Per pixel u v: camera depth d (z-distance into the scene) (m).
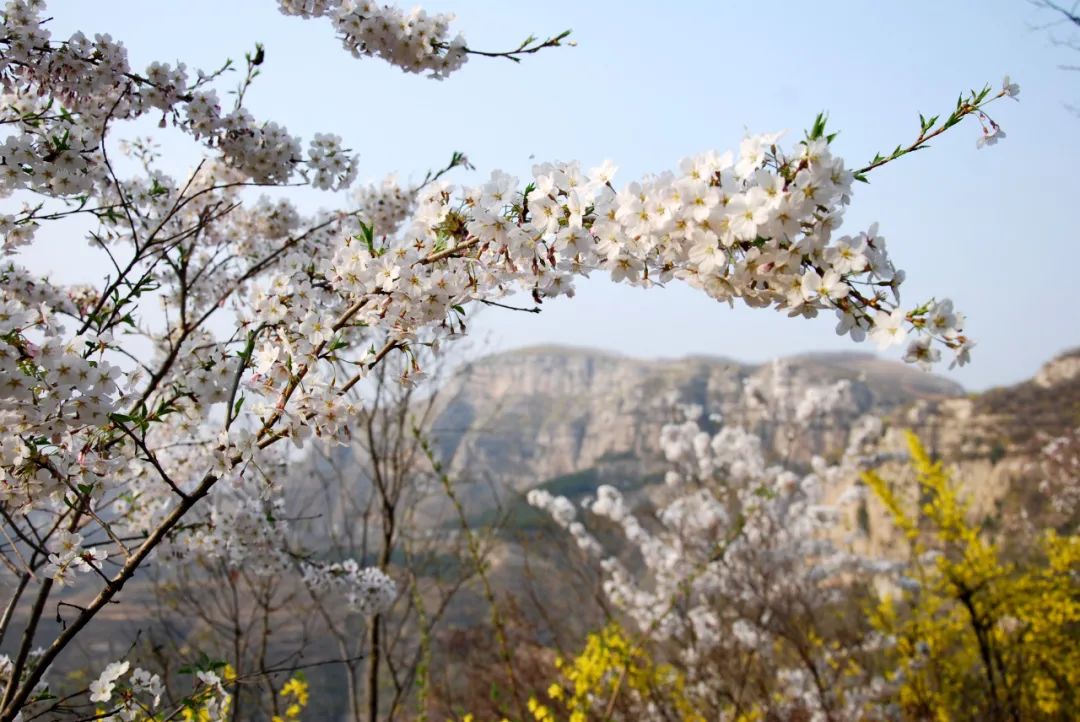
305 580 4.51
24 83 2.97
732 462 9.39
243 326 2.38
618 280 1.87
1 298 2.36
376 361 2.13
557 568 8.60
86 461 2.26
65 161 2.83
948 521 7.69
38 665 2.16
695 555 8.24
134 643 2.67
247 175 3.45
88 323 2.71
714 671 7.80
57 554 2.27
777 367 10.17
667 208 1.68
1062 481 19.91
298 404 2.06
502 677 7.21
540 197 1.85
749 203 1.58
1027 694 8.01
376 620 5.74
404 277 2.04
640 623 8.48
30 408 2.00
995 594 7.58
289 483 6.21
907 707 7.94
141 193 3.81
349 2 2.94
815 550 9.41
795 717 7.20
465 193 2.04
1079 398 34.44
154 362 3.89
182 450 4.09
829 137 1.60
